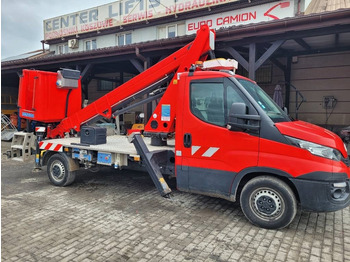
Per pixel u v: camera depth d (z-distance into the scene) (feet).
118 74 48.67
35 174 22.75
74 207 15.14
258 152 12.09
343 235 11.87
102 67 40.98
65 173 18.69
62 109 21.48
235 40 23.56
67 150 18.57
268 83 34.47
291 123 12.66
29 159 21.53
